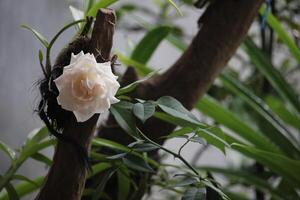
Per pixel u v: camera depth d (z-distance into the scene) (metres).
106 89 0.93
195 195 1.00
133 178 1.29
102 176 1.28
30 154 1.19
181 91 1.32
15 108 1.97
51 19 2.06
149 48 1.49
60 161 1.02
